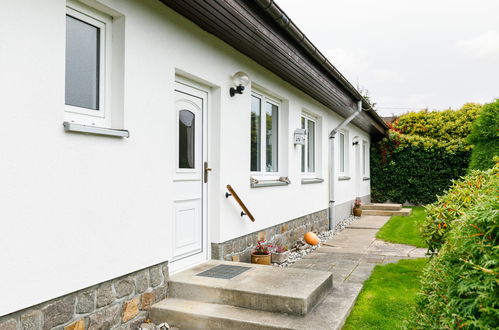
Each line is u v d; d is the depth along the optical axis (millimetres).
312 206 8422
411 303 4016
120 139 3154
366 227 9758
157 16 3637
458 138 14742
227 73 4902
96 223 2900
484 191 2326
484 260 1894
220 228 4711
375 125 12797
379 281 4891
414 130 15609
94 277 2877
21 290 2338
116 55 3250
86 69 3072
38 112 2459
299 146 7582
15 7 2320
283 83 6730
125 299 3203
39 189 2459
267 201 6109
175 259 4090
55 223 2566
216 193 4719
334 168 9758
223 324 3219
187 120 4355
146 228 3436
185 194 4273
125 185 3199
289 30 4859
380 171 15461
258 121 6207
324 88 7230
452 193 3992
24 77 2375
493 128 6977
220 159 4727
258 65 5781
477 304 1872
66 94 2895
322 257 6410
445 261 2365
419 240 7824
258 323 3125
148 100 3498
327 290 4004
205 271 4102
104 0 3020
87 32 3086
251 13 4227
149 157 3490
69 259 2670
